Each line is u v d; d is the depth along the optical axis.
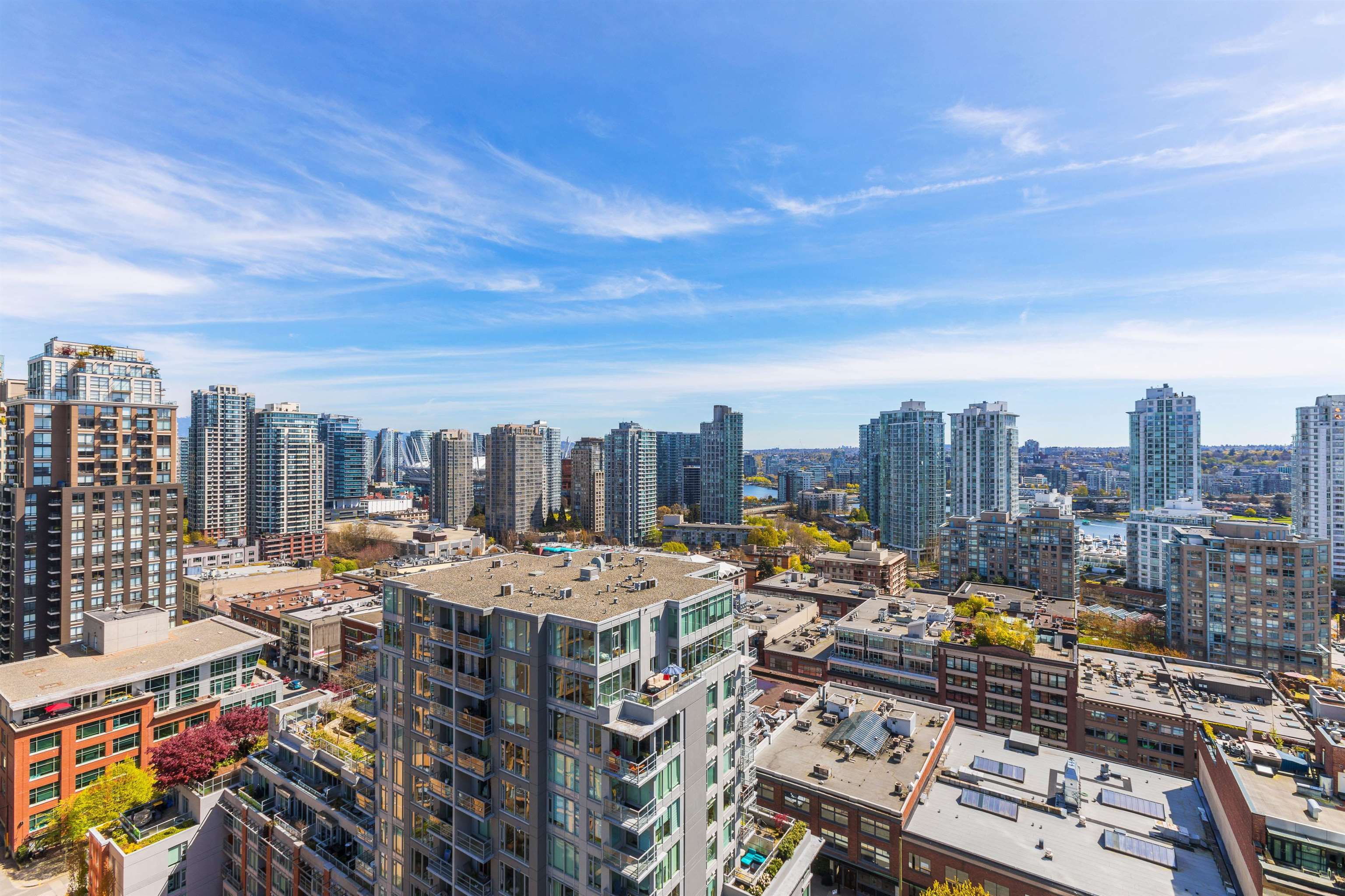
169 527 148.00
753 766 74.88
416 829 58.38
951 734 104.94
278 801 75.06
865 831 81.00
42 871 87.88
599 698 48.28
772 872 63.34
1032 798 86.56
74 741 93.12
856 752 92.94
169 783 79.12
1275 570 157.38
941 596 186.62
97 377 178.75
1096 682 124.12
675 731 51.09
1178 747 108.25
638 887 49.34
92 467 141.00
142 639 112.00
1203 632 166.50
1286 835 62.28
